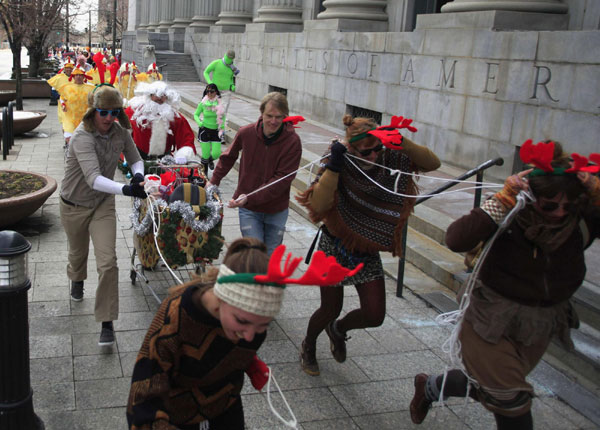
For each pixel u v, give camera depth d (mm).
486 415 3719
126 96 12398
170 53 28953
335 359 4113
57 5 20281
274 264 1801
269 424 3518
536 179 2576
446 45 9867
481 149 9164
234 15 24062
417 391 3354
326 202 3436
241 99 19562
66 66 10672
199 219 4625
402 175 3590
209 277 2109
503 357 2756
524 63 8297
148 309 4930
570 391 3951
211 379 2184
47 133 14383
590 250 5805
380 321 3670
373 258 3707
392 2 13836
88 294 5180
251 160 4551
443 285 5691
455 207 7273
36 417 3252
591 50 7316
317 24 14883
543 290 2723
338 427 3533
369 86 12422
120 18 58781
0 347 3020
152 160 6453
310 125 14078
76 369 3998
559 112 7797
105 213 4387
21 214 6742
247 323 1881
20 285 3021
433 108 10289
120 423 3457
